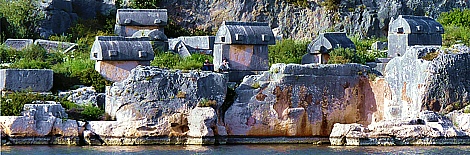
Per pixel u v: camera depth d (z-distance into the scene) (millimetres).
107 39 64188
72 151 54344
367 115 62406
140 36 73062
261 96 60406
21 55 71000
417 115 59812
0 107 57375
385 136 58469
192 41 76625
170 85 58625
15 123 56406
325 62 70188
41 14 82188
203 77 59125
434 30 71312
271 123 60344
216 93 59312
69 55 72250
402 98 61125
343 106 61812
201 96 58875
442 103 60281
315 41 71062
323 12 88562
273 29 89438
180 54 73250
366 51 75188
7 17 81125
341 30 87500
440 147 57219
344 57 68250
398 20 71438
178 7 90750
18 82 60812
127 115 58062
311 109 61062
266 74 60938
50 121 57031
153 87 58344
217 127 58844
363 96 62562
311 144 60312
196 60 69375
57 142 57188
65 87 62562
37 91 61094
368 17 87188
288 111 60406
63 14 83812
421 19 71875
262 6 90000
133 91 58250
